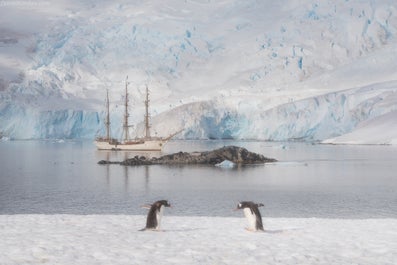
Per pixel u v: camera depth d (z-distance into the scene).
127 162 82.50
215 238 15.43
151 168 75.19
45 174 67.81
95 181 58.19
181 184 54.53
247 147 141.00
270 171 69.94
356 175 64.69
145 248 13.64
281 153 112.88
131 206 39.12
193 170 71.38
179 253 13.01
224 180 58.69
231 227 18.12
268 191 48.56
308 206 38.78
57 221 18.89
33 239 14.83
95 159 98.75
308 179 59.84
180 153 86.00
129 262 11.95
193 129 174.25
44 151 127.25
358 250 13.61
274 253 13.16
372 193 46.91
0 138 181.62
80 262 11.91
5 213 36.09
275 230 17.42
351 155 103.50
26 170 74.50
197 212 35.31
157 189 50.28
